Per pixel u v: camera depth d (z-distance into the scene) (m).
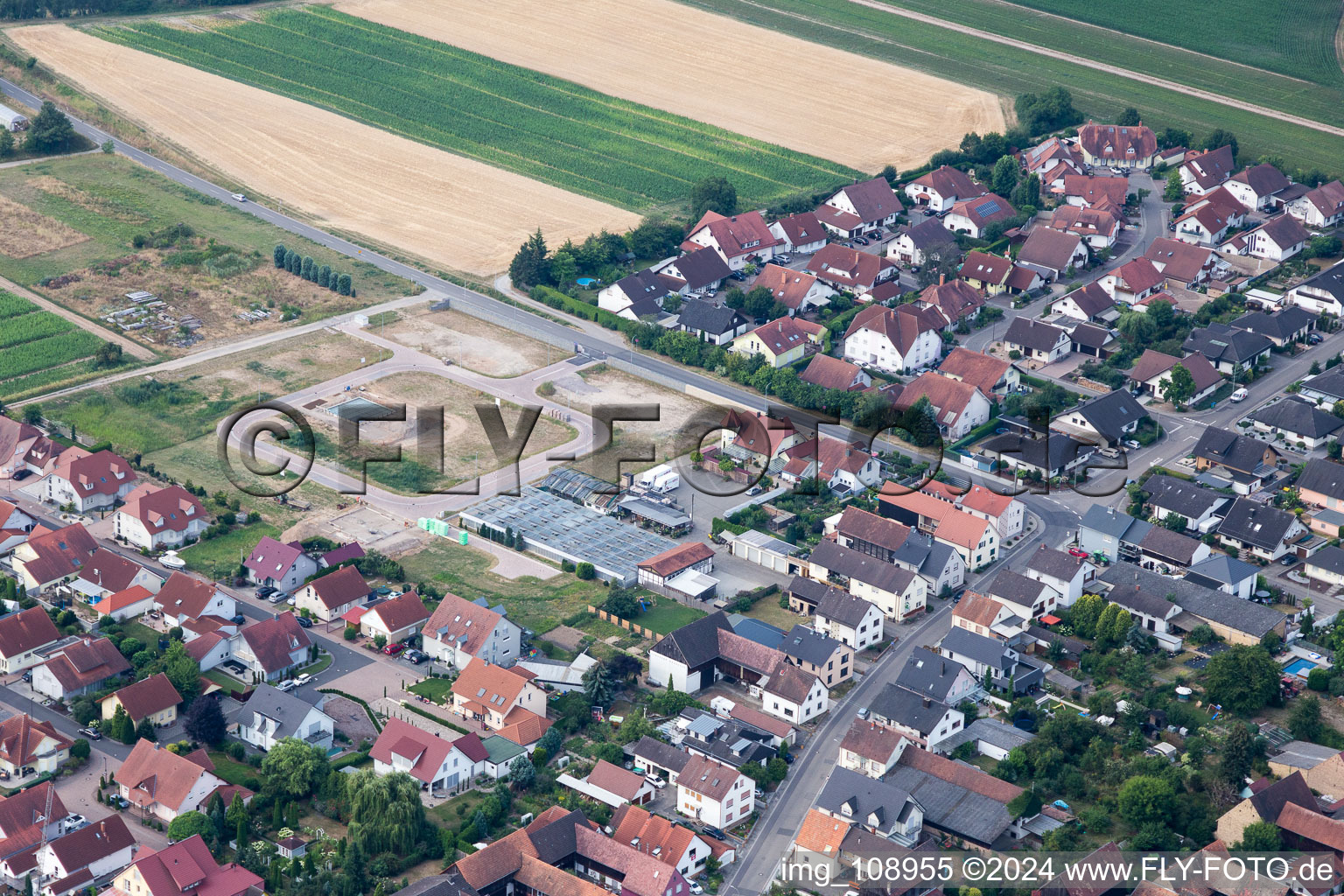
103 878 188.88
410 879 187.88
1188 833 194.25
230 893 182.25
